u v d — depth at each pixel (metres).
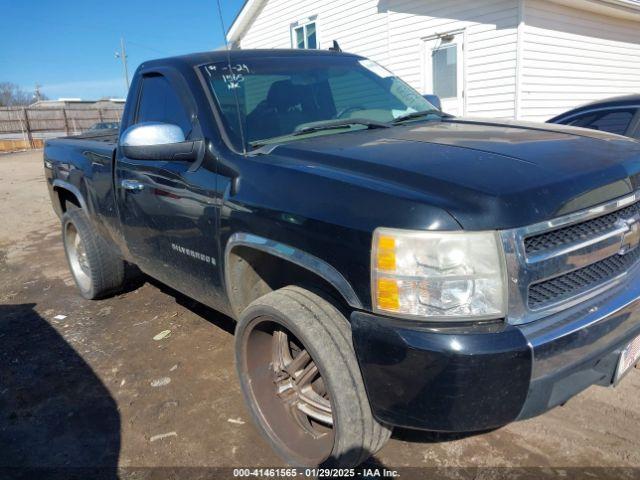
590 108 5.18
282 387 2.56
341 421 2.09
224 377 3.36
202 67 3.14
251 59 3.30
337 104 3.31
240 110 2.92
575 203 1.96
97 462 2.64
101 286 4.62
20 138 34.41
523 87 9.63
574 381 2.00
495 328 1.81
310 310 2.20
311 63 3.47
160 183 3.10
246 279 2.70
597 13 10.98
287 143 2.69
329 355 2.09
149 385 3.33
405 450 2.59
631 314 2.14
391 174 2.06
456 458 2.51
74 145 4.52
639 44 12.82
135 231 3.57
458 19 10.30
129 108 3.69
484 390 1.78
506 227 1.80
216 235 2.66
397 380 1.88
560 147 2.32
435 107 3.71
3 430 2.97
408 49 11.44
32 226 8.55
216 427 2.86
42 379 3.51
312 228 2.10
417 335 1.81
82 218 4.55
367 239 1.91
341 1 12.79
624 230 2.15
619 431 2.61
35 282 5.62
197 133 2.92
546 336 1.83
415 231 1.81
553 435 2.62
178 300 4.72
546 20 9.81
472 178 1.94
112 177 3.72
